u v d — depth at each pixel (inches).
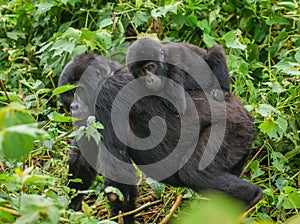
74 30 255.1
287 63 254.5
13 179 130.0
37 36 298.5
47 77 279.7
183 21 276.4
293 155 237.5
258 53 276.1
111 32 273.4
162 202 227.9
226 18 289.7
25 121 121.7
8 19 307.4
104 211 219.9
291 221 204.4
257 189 194.4
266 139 235.1
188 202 221.0
